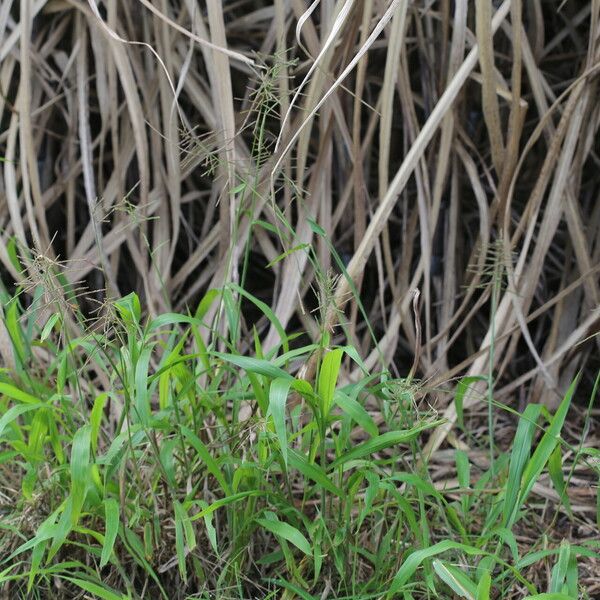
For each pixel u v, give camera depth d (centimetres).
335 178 203
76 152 207
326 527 130
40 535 117
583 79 168
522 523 152
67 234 208
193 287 201
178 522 120
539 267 181
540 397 190
